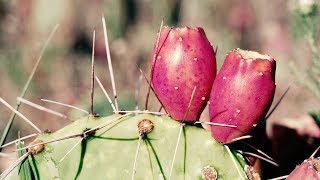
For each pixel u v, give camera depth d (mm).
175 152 513
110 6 1673
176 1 1755
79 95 1415
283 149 645
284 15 1537
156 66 519
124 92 1262
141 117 530
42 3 1573
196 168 515
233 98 498
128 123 534
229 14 1682
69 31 1581
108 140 532
